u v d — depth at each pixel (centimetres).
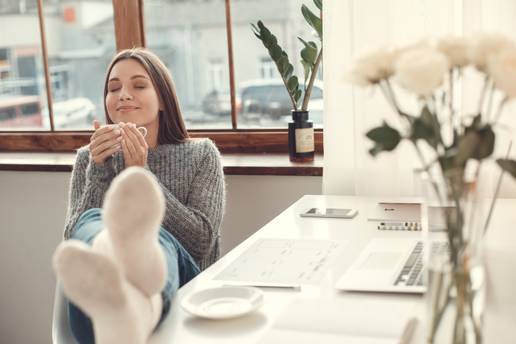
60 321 120
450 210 80
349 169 193
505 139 172
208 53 235
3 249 241
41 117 259
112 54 249
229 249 216
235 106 235
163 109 190
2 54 259
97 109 253
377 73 83
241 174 207
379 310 103
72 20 251
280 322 100
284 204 209
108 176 177
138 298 92
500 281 112
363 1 181
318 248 137
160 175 185
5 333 247
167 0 236
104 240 96
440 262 81
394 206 171
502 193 176
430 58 75
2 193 237
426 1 179
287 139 227
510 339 90
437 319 82
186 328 101
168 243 135
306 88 207
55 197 231
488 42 78
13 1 255
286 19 226
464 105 171
